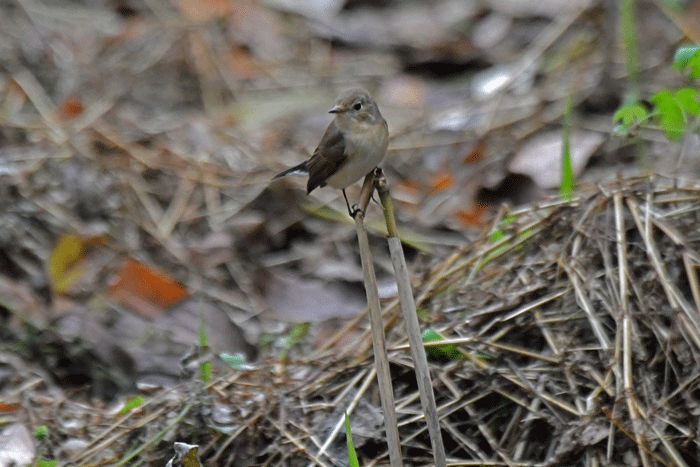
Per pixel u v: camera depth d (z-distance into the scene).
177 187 12.50
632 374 7.44
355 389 8.15
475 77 15.91
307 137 13.85
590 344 7.84
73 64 15.18
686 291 7.83
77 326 9.91
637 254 8.12
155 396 8.57
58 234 11.27
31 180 11.79
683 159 11.22
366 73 16.16
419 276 9.62
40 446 8.05
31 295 10.42
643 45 14.41
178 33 15.91
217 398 8.17
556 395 7.61
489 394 7.77
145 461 7.76
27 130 12.77
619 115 8.82
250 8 17.48
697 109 8.52
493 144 13.06
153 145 13.17
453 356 8.05
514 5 17.48
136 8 17.05
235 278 11.34
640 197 8.49
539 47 14.83
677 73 13.27
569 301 8.13
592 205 8.58
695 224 8.12
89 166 12.21
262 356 9.77
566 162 9.05
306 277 11.39
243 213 12.24
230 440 7.78
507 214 9.36
